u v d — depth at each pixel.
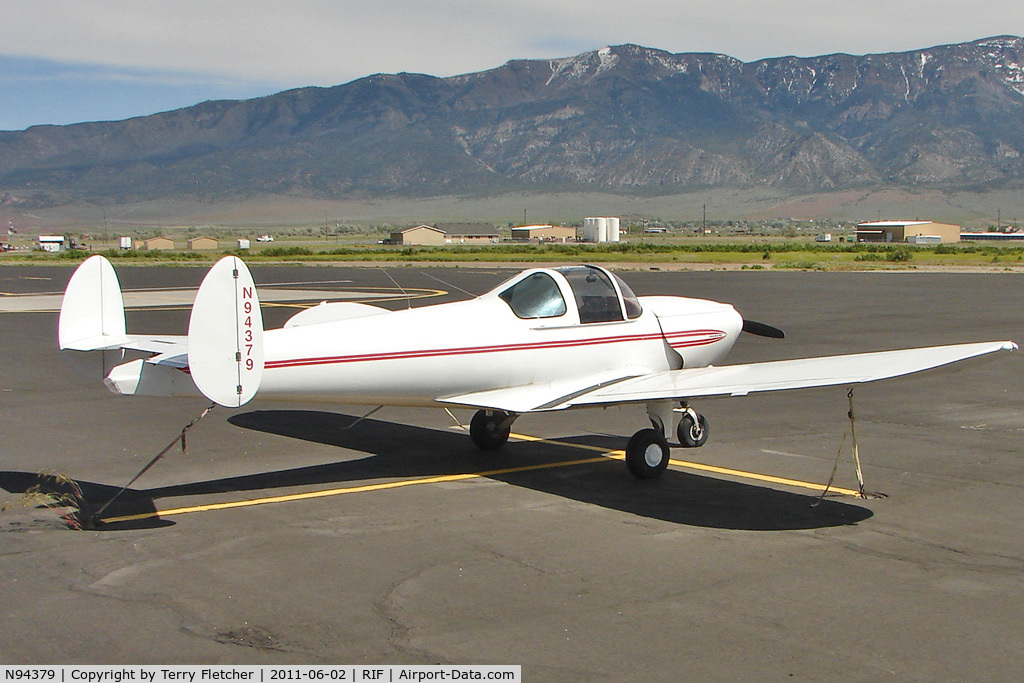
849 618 5.42
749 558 6.47
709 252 97.12
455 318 8.67
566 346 9.18
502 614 5.43
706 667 4.77
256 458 9.54
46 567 6.14
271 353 7.68
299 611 5.45
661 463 8.81
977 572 6.22
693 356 10.23
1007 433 11.05
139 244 168.88
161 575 6.02
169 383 7.61
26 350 18.12
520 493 8.24
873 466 9.33
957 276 47.53
